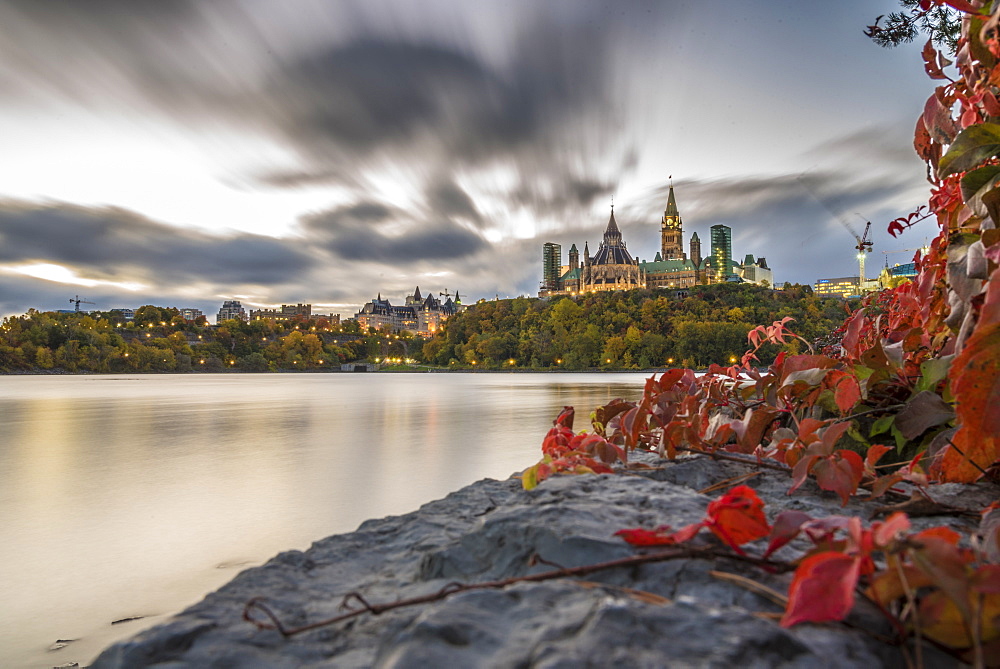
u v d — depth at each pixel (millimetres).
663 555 930
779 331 2414
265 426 23328
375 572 1174
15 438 19516
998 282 1056
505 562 1086
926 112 1935
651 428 2348
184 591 6039
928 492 1580
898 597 767
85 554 7242
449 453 15664
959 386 1089
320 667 768
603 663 671
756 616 779
